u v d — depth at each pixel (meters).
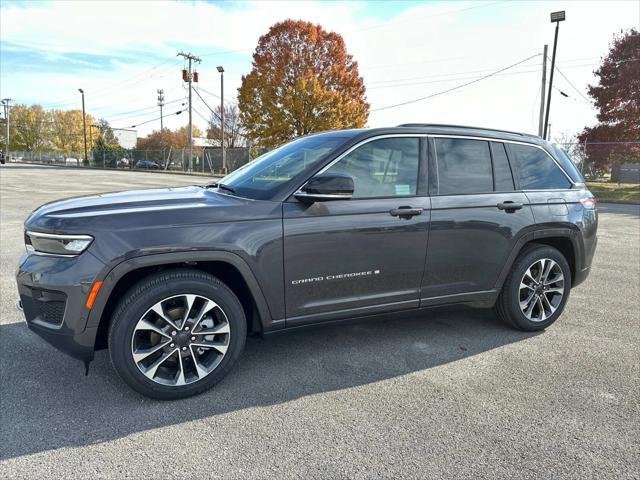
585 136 28.66
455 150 3.83
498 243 3.91
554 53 24.03
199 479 2.24
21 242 7.71
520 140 4.20
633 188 22.78
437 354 3.73
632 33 27.56
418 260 3.60
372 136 3.49
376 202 3.42
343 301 3.41
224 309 3.04
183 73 41.22
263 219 3.08
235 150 37.94
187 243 2.86
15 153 89.06
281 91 34.34
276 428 2.68
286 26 34.56
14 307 4.57
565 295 4.33
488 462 2.39
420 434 2.63
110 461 2.36
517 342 4.00
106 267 2.72
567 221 4.23
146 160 51.62
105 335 2.95
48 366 3.39
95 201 3.17
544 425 2.73
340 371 3.42
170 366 3.06
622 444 2.55
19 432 2.59
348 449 2.49
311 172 3.27
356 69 37.03
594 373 3.42
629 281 6.06
